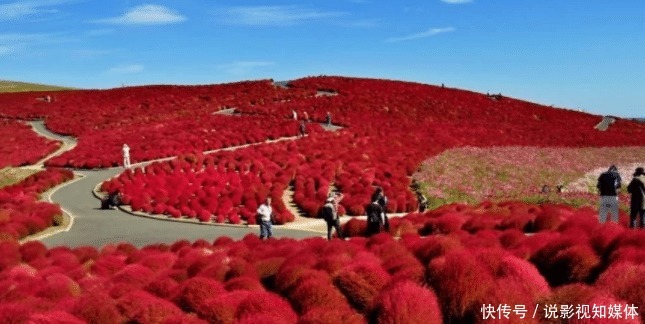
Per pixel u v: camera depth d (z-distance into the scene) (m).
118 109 78.62
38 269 14.48
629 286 6.59
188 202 30.84
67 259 15.43
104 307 8.08
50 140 62.00
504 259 7.50
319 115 66.44
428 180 36.59
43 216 27.16
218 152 47.00
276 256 11.28
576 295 6.53
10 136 64.44
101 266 13.49
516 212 19.02
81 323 7.63
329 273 8.66
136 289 9.65
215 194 32.00
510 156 45.56
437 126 60.31
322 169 38.00
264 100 79.19
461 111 73.44
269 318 6.74
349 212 29.77
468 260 7.22
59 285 10.35
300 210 31.33
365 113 68.25
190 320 7.12
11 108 82.12
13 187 36.28
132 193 33.59
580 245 8.35
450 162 41.47
